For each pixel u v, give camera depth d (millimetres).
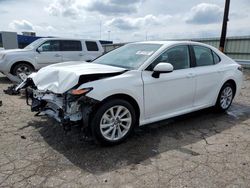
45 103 3807
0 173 2748
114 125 3469
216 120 4746
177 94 4129
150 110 3824
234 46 15688
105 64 4227
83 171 2836
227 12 12570
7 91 6414
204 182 2666
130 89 3482
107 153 3285
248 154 3330
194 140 3771
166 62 4027
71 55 9883
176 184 2621
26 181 2617
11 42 17000
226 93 5164
